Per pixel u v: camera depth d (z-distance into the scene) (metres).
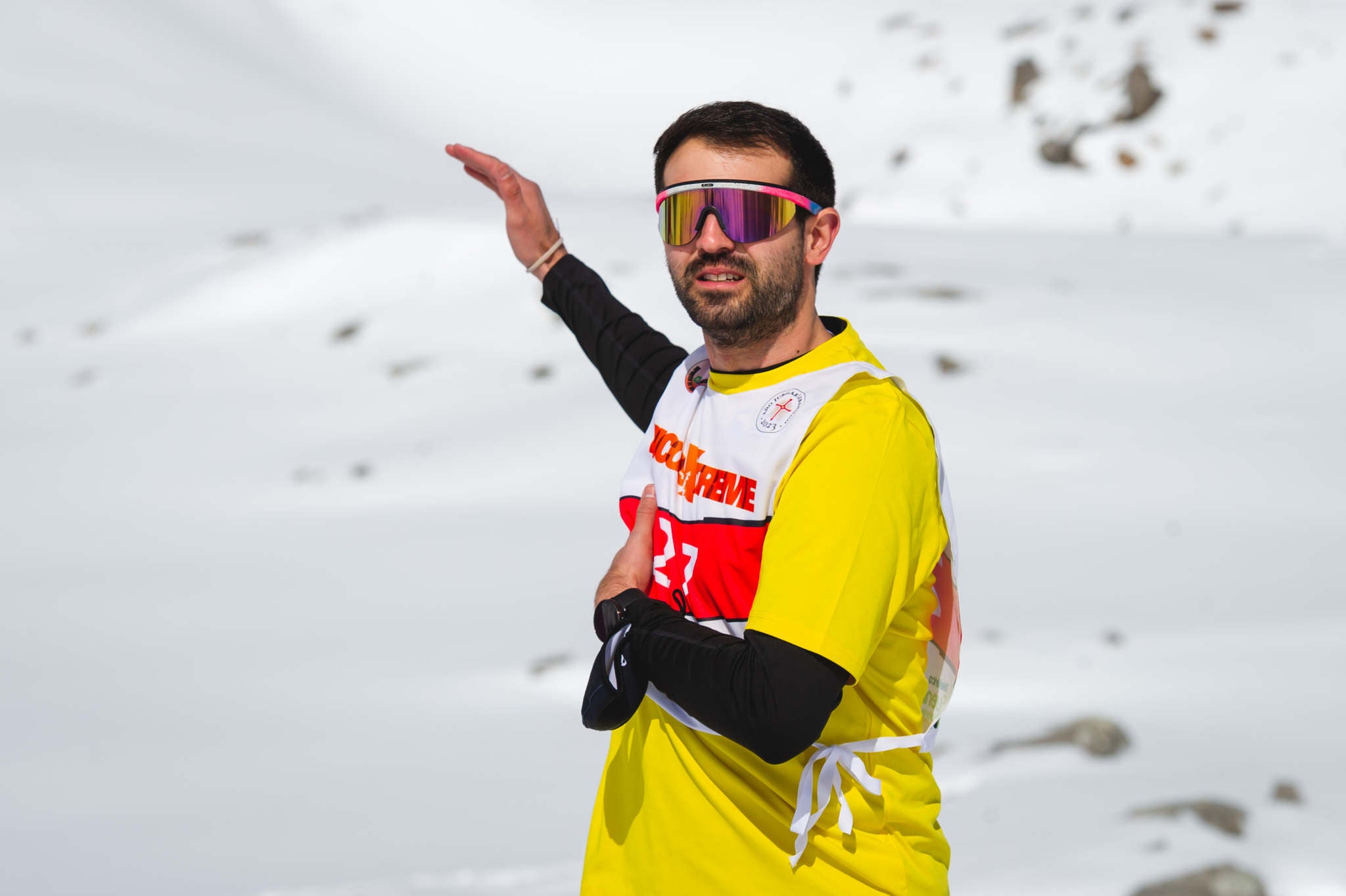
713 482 5.27
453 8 177.25
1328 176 84.19
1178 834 12.27
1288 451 31.00
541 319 47.69
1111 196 87.00
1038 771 14.45
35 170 115.56
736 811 5.18
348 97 166.25
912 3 162.62
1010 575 23.56
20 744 18.02
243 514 31.95
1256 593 22.22
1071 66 99.62
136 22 168.25
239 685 20.17
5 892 13.53
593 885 5.69
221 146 138.50
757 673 4.70
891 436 4.96
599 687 5.20
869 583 4.76
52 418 42.53
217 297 54.12
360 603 24.47
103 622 24.02
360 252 54.91
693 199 5.18
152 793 16.16
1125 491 28.75
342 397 42.12
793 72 156.00
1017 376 37.00
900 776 5.28
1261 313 42.41
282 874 13.52
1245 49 94.12
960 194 91.00
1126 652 19.11
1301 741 15.47
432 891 12.76
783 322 5.28
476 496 32.22
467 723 18.02
